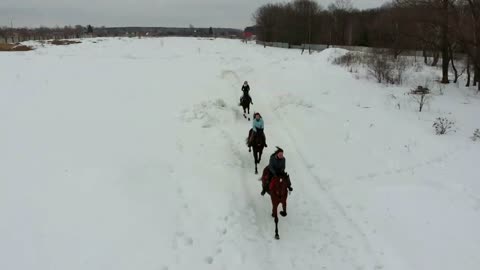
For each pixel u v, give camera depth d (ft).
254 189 41.57
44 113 56.03
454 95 87.45
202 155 46.37
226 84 90.48
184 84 86.89
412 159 48.96
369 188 42.19
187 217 33.04
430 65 141.69
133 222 30.42
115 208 31.71
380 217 36.58
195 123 58.03
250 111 72.08
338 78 100.22
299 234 34.17
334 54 147.02
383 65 101.86
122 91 76.69
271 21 306.14
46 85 76.69
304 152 51.57
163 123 57.21
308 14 272.72
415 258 30.78
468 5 95.25
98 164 39.24
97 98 69.05
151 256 27.48
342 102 75.72
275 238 33.45
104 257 26.32
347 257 31.14
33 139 44.75
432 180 43.24
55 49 168.35
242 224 33.81
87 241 27.55
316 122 61.82
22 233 27.35
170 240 29.66
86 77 89.56
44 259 25.32
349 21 274.77
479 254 30.83
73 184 34.63
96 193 33.40
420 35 114.21
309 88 87.71
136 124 55.57
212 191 37.60
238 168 45.24
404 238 33.32
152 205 33.32
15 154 39.81
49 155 40.60
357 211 37.76
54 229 28.27
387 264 30.22
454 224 34.94
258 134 45.91
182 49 190.08
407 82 99.60
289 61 139.74
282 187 33.47
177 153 46.16
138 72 101.35
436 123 59.47
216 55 160.86
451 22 94.43
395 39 150.82
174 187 37.50
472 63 97.40
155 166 41.19
